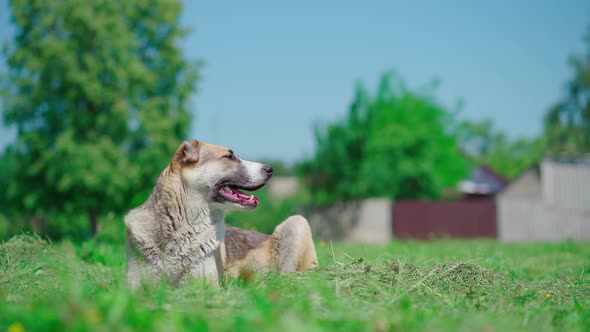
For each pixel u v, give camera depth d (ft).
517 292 17.92
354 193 111.96
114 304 10.81
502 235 104.12
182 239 18.67
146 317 10.32
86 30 90.99
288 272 20.33
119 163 86.84
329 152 116.47
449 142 118.62
